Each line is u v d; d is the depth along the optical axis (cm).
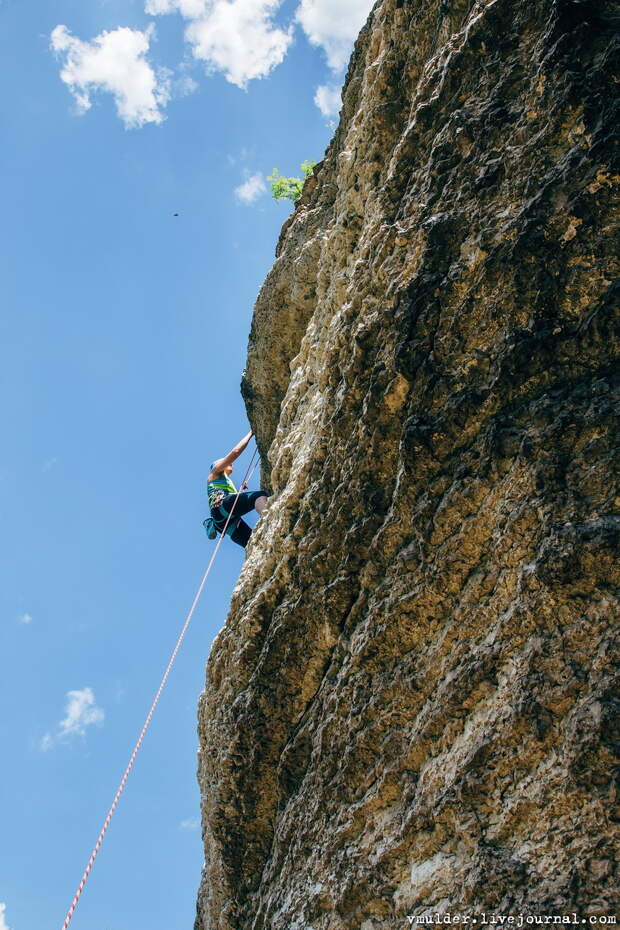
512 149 533
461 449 515
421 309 559
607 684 376
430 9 736
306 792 588
